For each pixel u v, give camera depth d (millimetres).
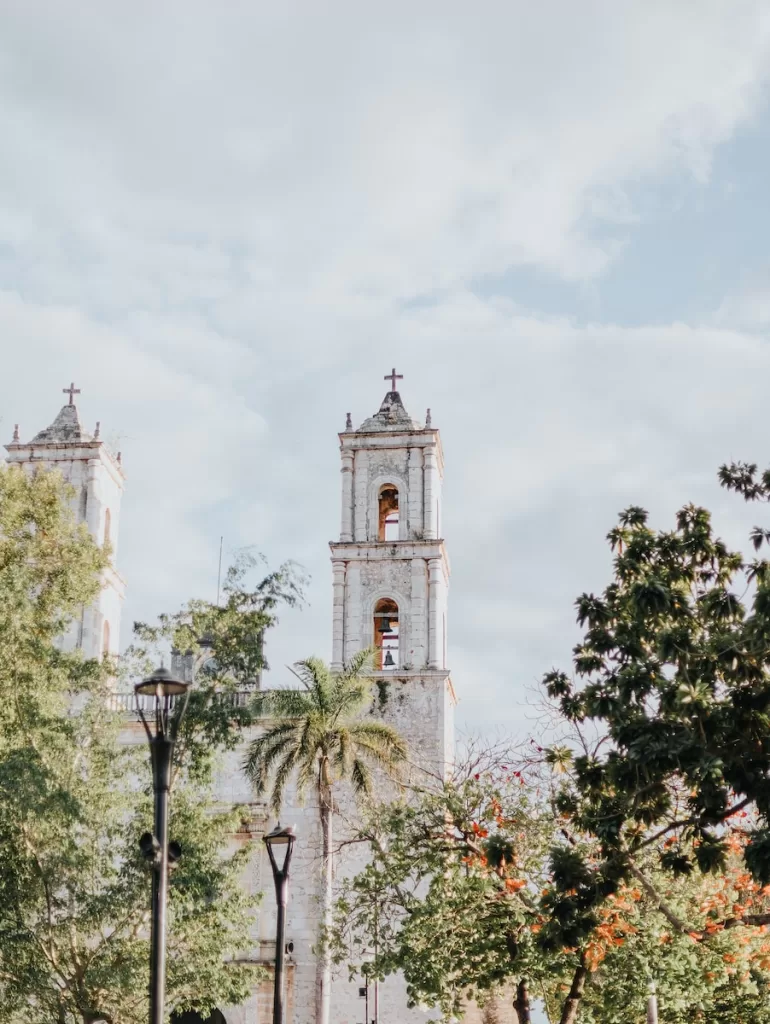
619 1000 31703
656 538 24719
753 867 20359
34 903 36750
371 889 35219
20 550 42938
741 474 24516
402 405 62781
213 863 39062
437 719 56750
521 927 32156
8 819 35938
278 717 49781
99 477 60250
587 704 23781
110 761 39188
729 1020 34062
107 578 59250
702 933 25516
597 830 23281
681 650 22266
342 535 60375
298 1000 53281
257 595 41375
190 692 39594
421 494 60812
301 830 55406
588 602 24250
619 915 30766
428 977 33125
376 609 59594
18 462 60438
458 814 33750
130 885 37000
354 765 48094
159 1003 20969
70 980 37344
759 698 21703
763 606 21766
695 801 21859
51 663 39094
